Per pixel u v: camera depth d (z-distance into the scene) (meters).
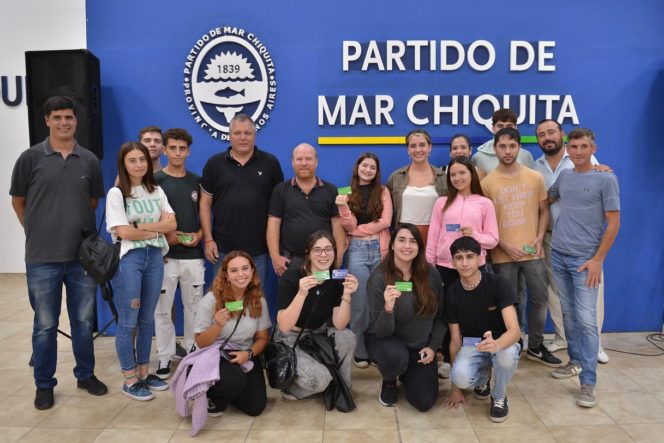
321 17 3.80
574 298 3.05
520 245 3.23
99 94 3.72
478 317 2.75
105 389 3.00
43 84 3.52
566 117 3.88
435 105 3.85
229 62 3.82
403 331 2.82
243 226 3.31
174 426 2.63
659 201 3.94
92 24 3.80
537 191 3.24
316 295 2.85
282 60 3.83
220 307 2.71
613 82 3.87
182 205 3.31
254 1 3.78
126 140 3.88
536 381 3.14
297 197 3.27
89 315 2.94
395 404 2.84
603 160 3.91
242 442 2.46
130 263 2.83
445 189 3.38
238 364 2.68
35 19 5.83
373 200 3.32
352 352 2.88
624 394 2.95
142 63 3.83
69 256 2.77
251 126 3.25
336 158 3.91
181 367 2.62
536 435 2.51
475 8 3.81
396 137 3.87
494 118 3.53
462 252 2.62
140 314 2.98
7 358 3.57
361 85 3.85
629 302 4.00
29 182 2.74
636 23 3.84
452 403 2.82
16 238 6.25
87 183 2.83
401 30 3.82
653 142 3.91
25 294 5.33
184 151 3.30
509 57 3.84
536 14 3.82
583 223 2.88
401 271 2.81
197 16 3.79
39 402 2.81
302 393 2.86
